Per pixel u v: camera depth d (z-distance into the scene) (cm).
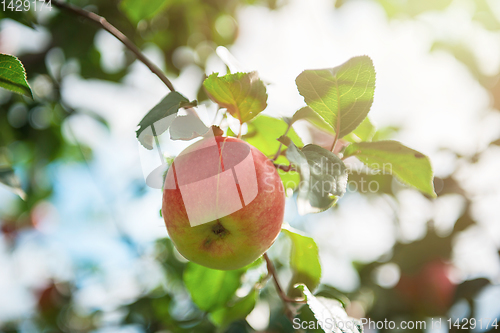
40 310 101
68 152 88
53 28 74
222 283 56
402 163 49
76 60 78
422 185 49
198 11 88
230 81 44
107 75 79
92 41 75
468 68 83
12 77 46
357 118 48
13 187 49
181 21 86
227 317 57
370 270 85
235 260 46
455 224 81
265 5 90
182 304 80
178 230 46
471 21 81
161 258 86
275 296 75
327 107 48
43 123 79
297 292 54
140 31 80
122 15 78
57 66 77
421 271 79
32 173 86
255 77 45
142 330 81
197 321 73
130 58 80
